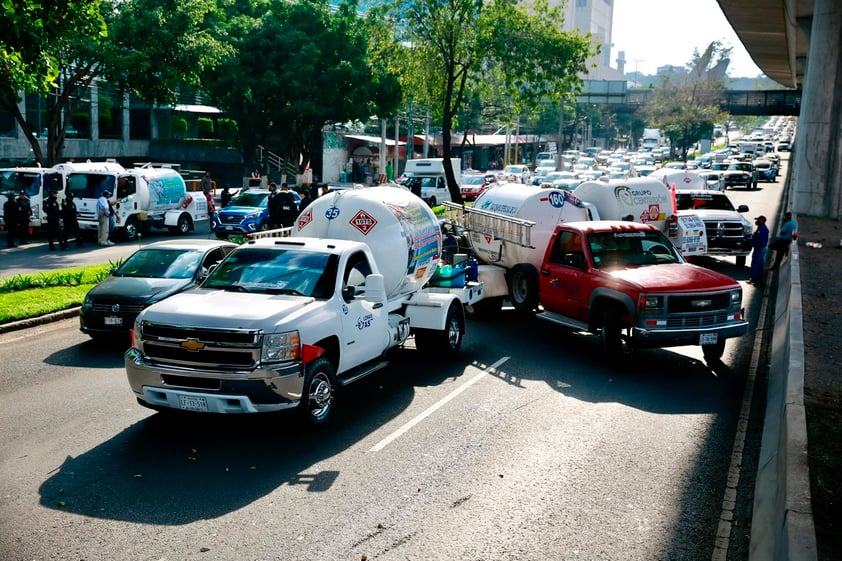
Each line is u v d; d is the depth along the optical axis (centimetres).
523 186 1719
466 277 1390
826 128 3189
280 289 938
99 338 1337
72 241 2805
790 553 504
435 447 849
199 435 877
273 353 826
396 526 658
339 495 718
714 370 1210
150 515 670
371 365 1048
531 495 727
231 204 3053
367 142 6612
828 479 662
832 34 3141
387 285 1177
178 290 1307
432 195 4028
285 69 4350
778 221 3331
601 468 796
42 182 2805
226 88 4322
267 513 678
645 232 1365
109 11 3186
